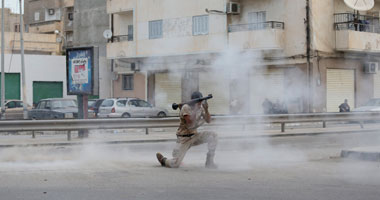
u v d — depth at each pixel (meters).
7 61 38.62
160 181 7.93
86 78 18.02
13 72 38.94
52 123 16.70
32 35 47.75
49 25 58.88
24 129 16.42
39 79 39.94
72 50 18.36
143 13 33.47
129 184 7.64
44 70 40.19
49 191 7.07
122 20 36.72
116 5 35.56
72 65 18.34
